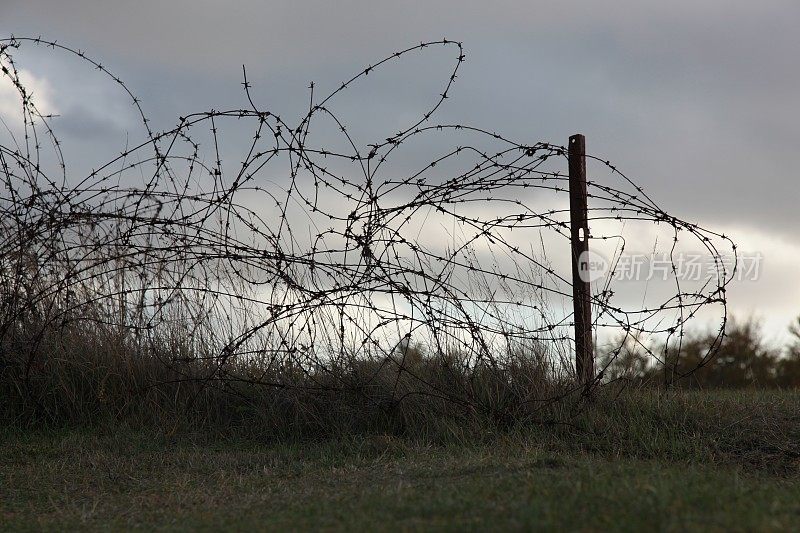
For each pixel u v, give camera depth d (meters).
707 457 18.09
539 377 21.88
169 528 12.38
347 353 22.36
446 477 15.11
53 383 22.88
